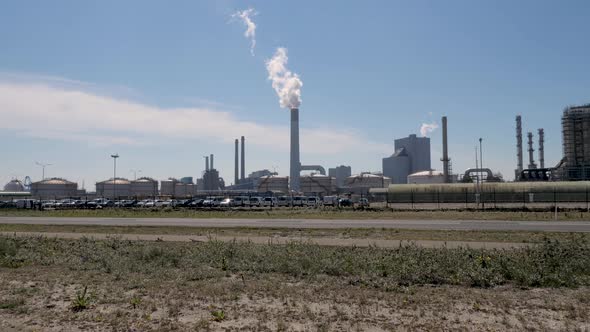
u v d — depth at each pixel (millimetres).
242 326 10172
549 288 14141
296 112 181625
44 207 84812
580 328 9781
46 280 15695
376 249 22484
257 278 16125
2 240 24812
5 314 11422
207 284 14875
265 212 59781
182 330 9938
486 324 10125
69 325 10445
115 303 12312
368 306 11781
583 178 112500
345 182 178000
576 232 29438
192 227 37094
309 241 25969
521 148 145875
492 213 50656
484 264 17031
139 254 21297
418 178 159625
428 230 31781
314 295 13125
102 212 62688
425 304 11930
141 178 181125
